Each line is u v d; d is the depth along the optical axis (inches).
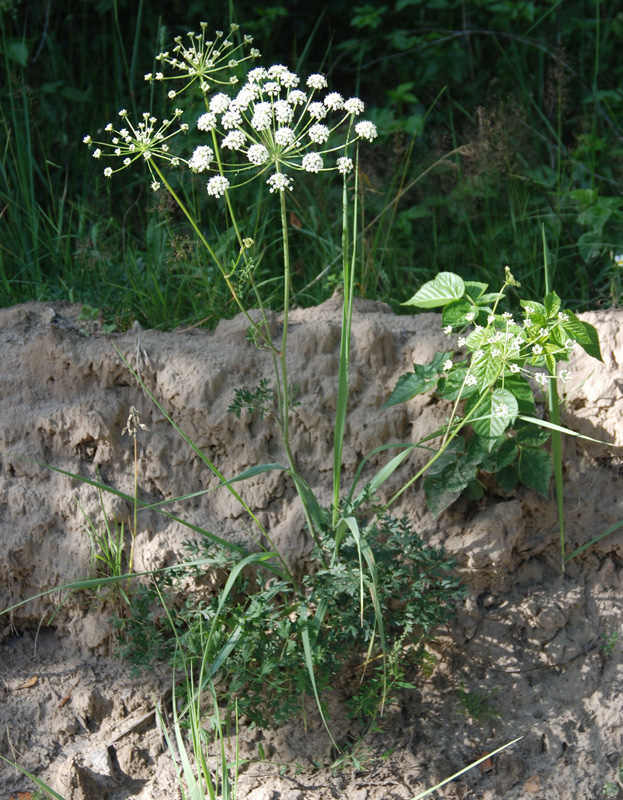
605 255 174.2
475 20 234.1
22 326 133.7
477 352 102.6
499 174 183.5
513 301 167.3
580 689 119.8
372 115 200.2
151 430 125.3
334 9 233.3
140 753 117.0
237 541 120.5
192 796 96.6
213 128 93.9
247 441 123.1
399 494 115.9
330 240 171.5
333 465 124.0
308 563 120.3
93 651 123.5
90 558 121.4
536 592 123.0
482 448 113.9
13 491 123.3
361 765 114.0
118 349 125.2
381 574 108.4
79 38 221.8
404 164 191.9
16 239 170.2
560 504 115.1
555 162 204.2
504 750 116.5
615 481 124.9
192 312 158.2
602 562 125.0
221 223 188.4
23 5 222.7
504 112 193.9
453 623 121.3
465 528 119.9
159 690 120.4
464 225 187.5
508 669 121.0
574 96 219.8
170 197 162.2
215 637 107.9
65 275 162.4
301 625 105.4
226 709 118.5
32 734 118.3
